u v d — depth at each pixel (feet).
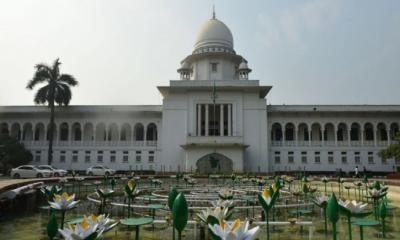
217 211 15.25
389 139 152.76
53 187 28.53
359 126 160.15
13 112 156.66
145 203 45.60
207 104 152.46
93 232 12.24
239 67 167.02
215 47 169.68
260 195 18.53
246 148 149.28
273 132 164.35
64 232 12.32
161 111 156.25
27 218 34.65
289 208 42.93
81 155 156.46
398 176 100.99
